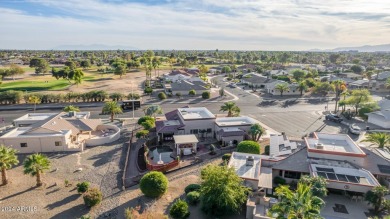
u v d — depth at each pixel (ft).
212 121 200.13
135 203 117.29
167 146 184.85
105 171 148.05
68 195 124.06
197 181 135.85
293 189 126.31
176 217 102.17
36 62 625.41
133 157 166.61
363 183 112.98
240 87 424.46
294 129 217.15
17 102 299.79
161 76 531.09
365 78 467.11
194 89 359.46
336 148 137.49
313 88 376.27
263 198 108.37
